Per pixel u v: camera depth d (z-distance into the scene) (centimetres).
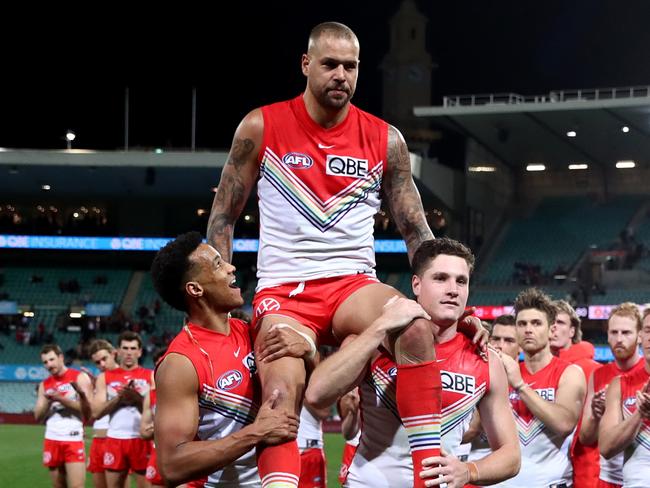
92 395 1258
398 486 473
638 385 692
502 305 3688
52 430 1287
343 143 468
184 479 429
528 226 4122
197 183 3925
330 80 456
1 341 3681
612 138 3781
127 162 3591
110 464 1235
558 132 3775
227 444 414
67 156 3600
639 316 746
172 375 441
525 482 690
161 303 3928
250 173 478
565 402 699
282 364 427
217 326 459
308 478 793
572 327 899
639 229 3950
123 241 4044
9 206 4381
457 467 426
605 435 680
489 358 491
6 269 4128
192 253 455
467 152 3969
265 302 461
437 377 419
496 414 489
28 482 1573
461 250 462
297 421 418
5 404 3388
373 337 413
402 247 4025
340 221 463
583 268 3756
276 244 466
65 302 3934
